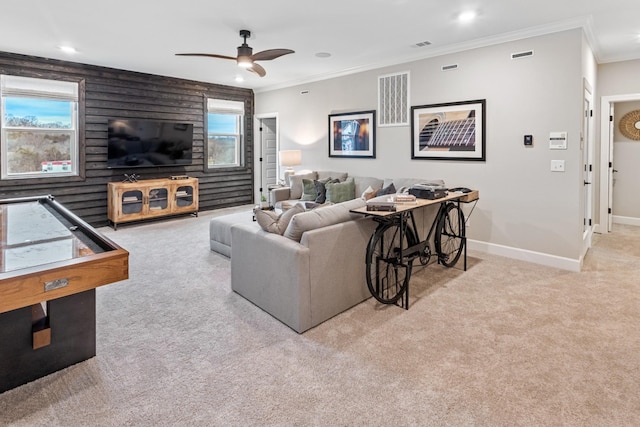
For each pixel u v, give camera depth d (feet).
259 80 22.63
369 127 18.72
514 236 14.28
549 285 11.47
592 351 7.72
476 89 14.74
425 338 8.28
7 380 6.45
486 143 14.64
